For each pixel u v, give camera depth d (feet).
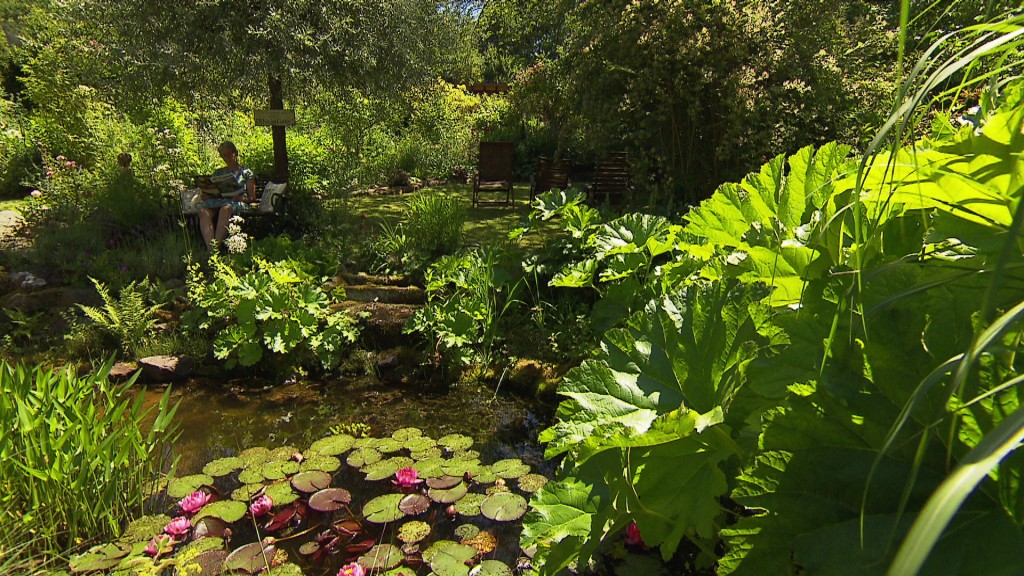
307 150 33.12
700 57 19.10
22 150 32.37
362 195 32.07
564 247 15.80
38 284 18.06
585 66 21.56
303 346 14.87
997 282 1.48
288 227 22.07
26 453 7.90
